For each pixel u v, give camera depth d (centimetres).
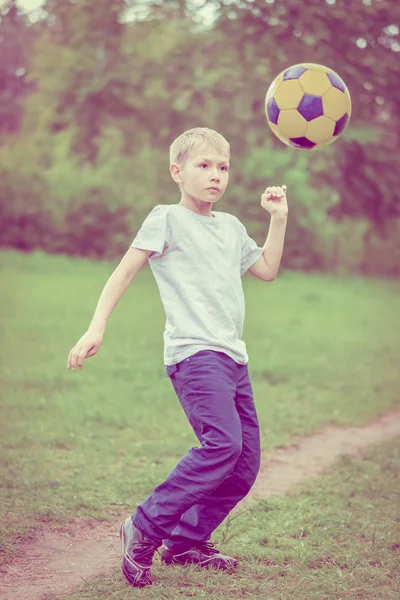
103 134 2475
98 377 1281
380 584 496
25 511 630
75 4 2164
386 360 1641
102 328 470
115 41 2184
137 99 2266
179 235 495
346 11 1476
